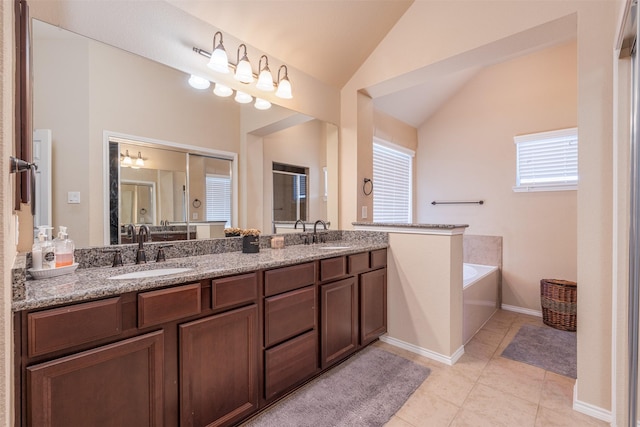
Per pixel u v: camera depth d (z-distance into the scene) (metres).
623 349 1.50
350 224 2.92
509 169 3.52
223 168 2.11
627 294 1.46
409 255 2.44
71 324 0.99
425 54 2.40
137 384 1.15
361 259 2.29
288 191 2.55
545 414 1.65
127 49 1.64
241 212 2.22
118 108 1.62
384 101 3.51
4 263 0.61
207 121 2.02
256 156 2.31
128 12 1.64
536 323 3.06
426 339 2.32
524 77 3.43
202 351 1.34
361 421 1.57
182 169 1.89
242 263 1.61
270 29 2.17
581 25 1.70
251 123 2.27
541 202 3.31
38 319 0.93
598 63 1.64
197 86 1.96
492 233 3.63
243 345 1.51
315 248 2.37
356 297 2.24
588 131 1.67
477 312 2.86
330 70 2.74
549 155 3.28
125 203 1.65
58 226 1.42
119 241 1.62
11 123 0.88
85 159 1.51
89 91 1.52
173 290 1.25
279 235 2.46
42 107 1.38
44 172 1.38
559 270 3.20
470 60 2.32
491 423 1.57
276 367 1.65
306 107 2.64
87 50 1.51
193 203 1.95
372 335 2.39
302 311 1.81
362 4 2.30
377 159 3.71
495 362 2.22
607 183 1.61
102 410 1.06
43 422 0.94
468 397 1.79
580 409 1.67
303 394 1.80
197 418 1.32
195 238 1.96
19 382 0.91
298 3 2.11
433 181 4.15
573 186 3.10
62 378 0.98
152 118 1.76
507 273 3.52
